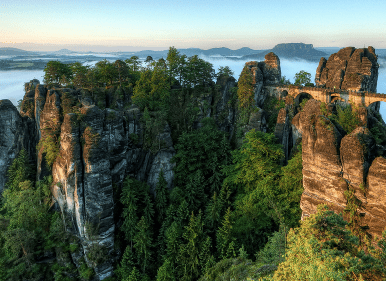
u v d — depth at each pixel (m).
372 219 33.28
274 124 81.19
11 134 72.31
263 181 56.03
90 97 73.44
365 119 66.56
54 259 59.03
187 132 79.06
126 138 67.94
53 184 63.31
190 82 92.19
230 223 51.28
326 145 36.88
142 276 54.34
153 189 72.00
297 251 22.52
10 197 67.44
